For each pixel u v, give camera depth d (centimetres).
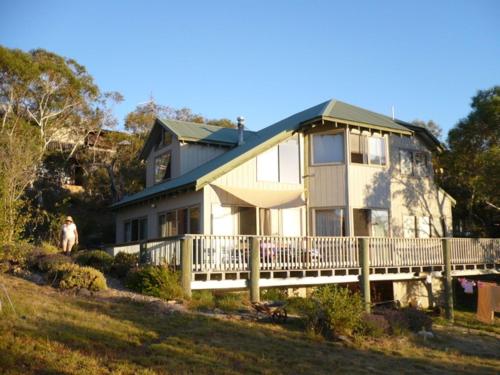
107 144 4509
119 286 1714
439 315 2322
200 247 1730
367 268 2053
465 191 3312
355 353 1309
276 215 2319
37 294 1429
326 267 1975
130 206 2998
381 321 1526
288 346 1282
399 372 1187
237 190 2184
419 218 2628
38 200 3912
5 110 3797
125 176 4244
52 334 1073
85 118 4388
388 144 2564
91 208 4184
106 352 1028
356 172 2406
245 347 1212
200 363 1043
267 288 2027
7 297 1224
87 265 1950
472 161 2766
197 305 1570
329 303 1495
